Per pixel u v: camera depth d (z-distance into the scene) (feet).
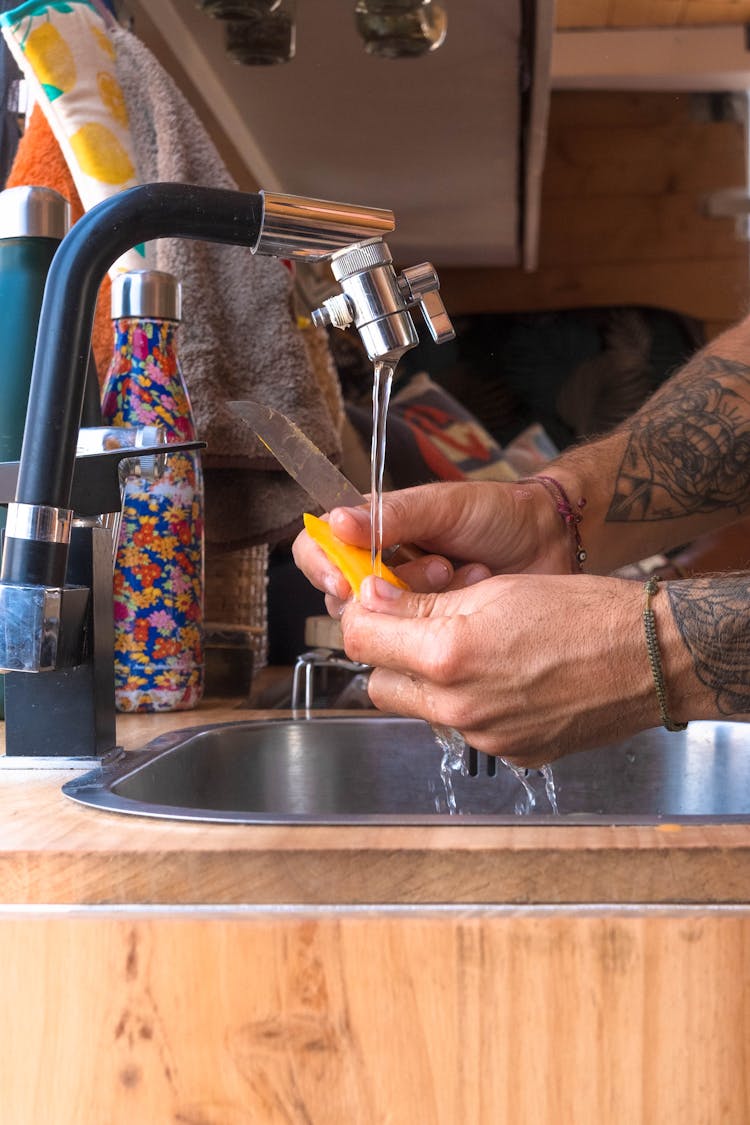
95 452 2.51
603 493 3.51
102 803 2.22
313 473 2.80
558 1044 1.84
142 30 5.71
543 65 6.25
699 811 3.23
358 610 2.46
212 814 2.12
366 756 3.31
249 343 4.47
